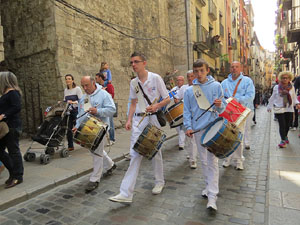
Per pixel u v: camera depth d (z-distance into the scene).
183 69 15.89
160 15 14.52
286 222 2.44
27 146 6.54
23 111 8.94
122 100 10.40
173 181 3.88
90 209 3.02
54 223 2.71
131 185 3.03
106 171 4.26
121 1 10.79
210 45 19.19
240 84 4.78
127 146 6.37
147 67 12.91
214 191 2.84
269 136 7.25
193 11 16.33
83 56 8.64
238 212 2.81
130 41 11.37
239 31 35.53
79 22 8.47
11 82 3.60
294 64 22.42
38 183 3.73
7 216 2.90
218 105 2.76
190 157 4.55
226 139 2.62
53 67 7.84
